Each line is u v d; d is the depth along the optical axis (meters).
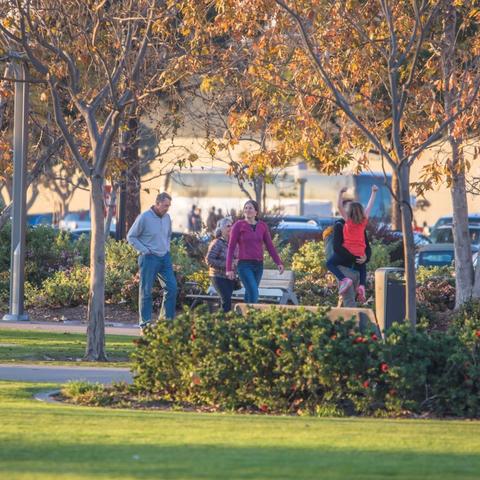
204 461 29.94
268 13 54.91
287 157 57.16
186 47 62.34
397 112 48.72
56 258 101.69
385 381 41.47
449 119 49.09
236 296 83.00
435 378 42.16
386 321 52.25
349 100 58.81
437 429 36.84
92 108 62.53
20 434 34.06
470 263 84.06
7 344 67.31
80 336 74.31
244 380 43.50
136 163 99.06
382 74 57.53
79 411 40.19
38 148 92.94
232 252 66.75
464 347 42.66
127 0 62.47
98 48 60.78
